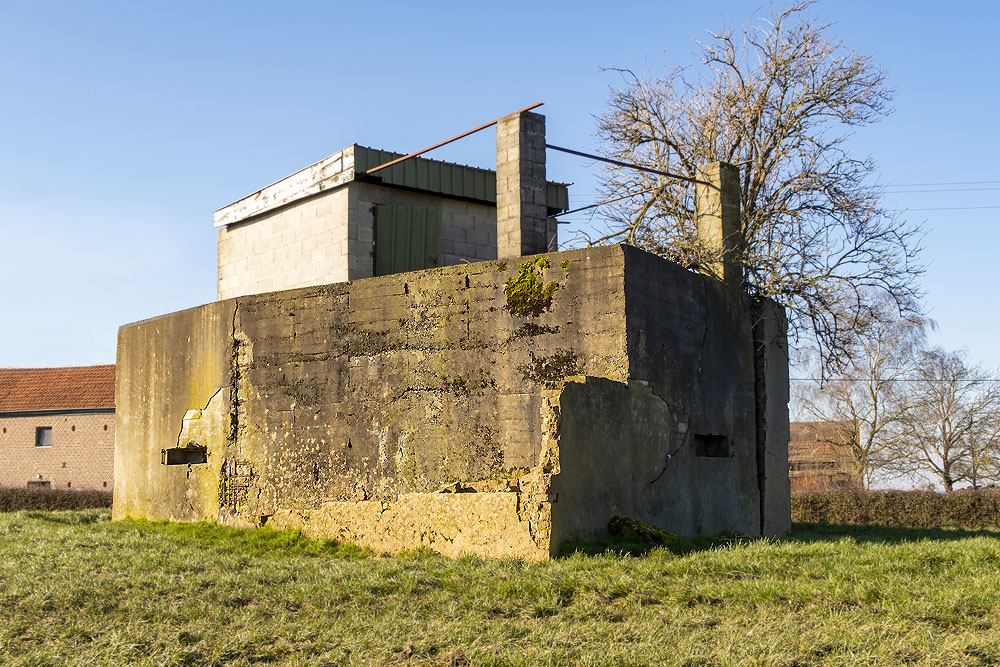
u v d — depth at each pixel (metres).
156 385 16.97
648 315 12.84
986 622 7.81
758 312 16.28
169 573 10.38
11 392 42.16
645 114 20.91
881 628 7.61
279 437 14.80
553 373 12.55
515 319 12.91
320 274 17.92
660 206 19.56
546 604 8.56
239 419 15.30
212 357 15.87
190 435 16.11
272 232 19.06
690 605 8.62
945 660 6.85
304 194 18.16
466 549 11.12
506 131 15.16
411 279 13.79
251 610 8.73
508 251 14.97
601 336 12.34
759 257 17.14
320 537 13.38
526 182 14.97
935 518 23.75
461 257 18.81
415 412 13.48
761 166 19.95
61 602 8.95
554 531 10.44
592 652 7.11
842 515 25.03
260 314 15.24
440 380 13.34
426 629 7.98
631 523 11.41
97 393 40.50
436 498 11.65
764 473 15.91
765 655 6.91
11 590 9.41
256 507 14.88
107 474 39.22
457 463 13.02
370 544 12.51
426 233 18.05
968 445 38.12
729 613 8.23
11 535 14.34
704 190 16.33
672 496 13.07
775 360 16.84
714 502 14.28
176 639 7.80
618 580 9.07
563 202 20.14
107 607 8.87
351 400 14.12
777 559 10.15
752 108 20.16
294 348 14.80
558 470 10.58
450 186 18.44
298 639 7.82
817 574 9.55
